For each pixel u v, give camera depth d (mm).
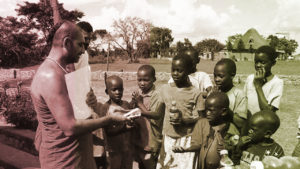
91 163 2445
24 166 4660
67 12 54938
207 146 2869
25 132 5855
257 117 2436
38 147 2400
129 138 3736
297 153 2602
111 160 3527
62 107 2082
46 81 2086
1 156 5152
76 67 2877
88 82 2857
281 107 10375
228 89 3168
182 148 2953
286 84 20219
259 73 2924
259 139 2463
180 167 3148
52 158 2234
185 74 3227
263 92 2996
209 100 2834
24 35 52812
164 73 23438
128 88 17078
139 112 2602
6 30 52906
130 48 59781
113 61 55594
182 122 3205
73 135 2123
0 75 29594
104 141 3324
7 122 6684
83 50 2332
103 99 7625
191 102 3238
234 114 3025
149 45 63906
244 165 2477
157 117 3508
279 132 6812
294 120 8164
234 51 73875
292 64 41469
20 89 7785
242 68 35688
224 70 3066
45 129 2221
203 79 3975
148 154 3711
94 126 2246
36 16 54219
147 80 3734
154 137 3723
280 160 1967
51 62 2176
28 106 6387
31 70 30125
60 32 2191
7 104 6992
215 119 2834
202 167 2861
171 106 3297
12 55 53438
